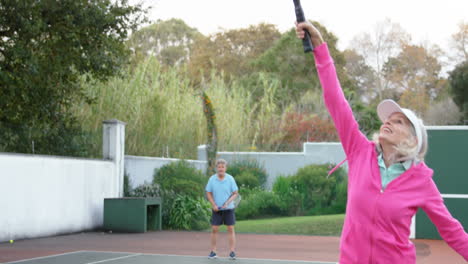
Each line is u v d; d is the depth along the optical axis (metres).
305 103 29.75
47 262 8.97
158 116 20.39
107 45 14.54
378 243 2.67
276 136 25.05
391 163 2.74
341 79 46.19
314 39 2.86
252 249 11.29
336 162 21.25
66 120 15.76
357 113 31.88
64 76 14.73
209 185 9.76
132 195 16.66
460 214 13.74
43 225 13.45
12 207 12.46
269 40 49.19
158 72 21.52
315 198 19.09
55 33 13.83
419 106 50.28
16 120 14.88
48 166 13.66
